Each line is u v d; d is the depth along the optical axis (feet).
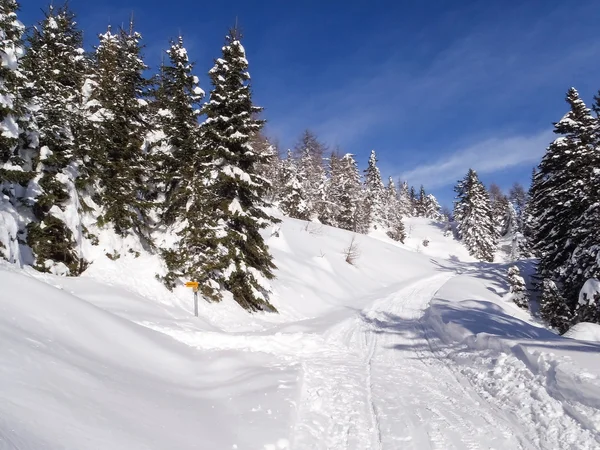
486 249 214.69
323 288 82.99
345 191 174.81
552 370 22.47
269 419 18.21
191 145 50.34
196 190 49.65
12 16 34.83
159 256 50.65
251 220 52.39
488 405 22.15
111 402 15.65
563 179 85.46
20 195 39.29
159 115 51.70
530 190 126.11
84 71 51.11
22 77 36.40
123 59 50.26
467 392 24.67
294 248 98.02
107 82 47.78
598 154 77.97
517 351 27.66
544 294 81.61
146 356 23.95
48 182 40.42
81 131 44.39
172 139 50.88
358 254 121.60
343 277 97.91
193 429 16.22
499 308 59.57
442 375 28.91
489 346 31.76
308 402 22.09
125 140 47.91
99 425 13.46
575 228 77.30
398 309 68.59
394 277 121.90
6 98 34.19
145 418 15.62
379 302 78.07
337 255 111.65
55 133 41.98
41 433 11.25
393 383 26.89
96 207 46.98
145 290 44.83
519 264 141.69
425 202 362.33
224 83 53.21
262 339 36.22
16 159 36.24
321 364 31.04
